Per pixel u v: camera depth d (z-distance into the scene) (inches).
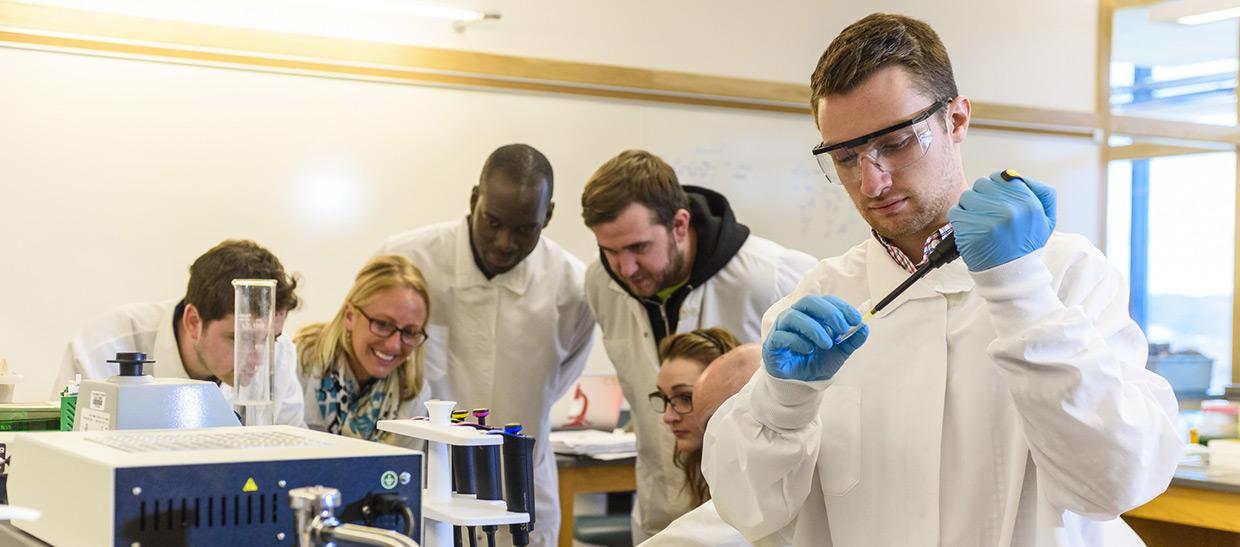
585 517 155.9
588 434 145.9
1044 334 44.8
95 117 131.2
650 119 163.9
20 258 127.6
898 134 50.6
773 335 50.1
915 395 54.2
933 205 52.6
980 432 52.5
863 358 56.2
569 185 158.4
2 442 57.1
